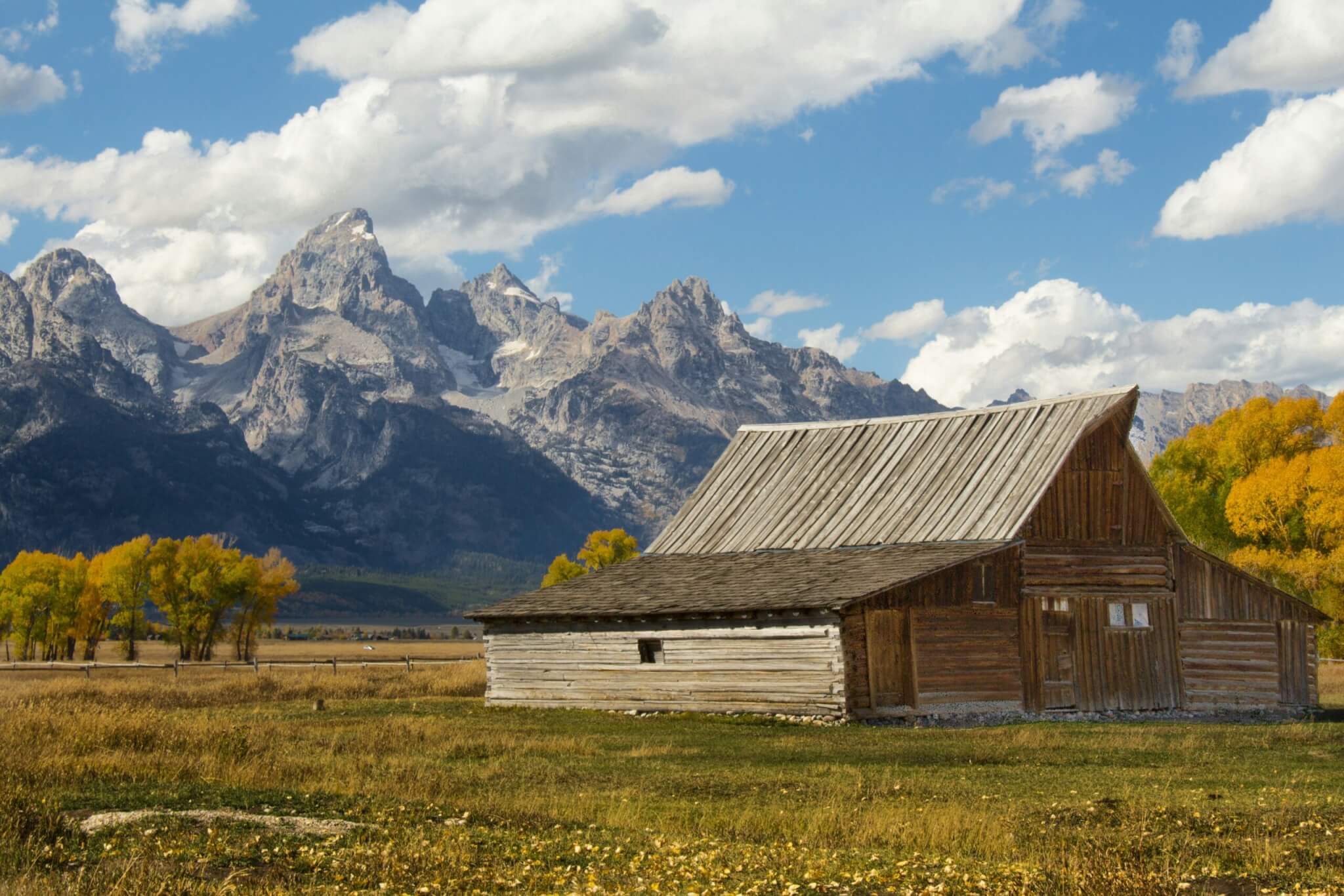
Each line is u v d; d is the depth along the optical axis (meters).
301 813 17.42
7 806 15.99
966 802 19.81
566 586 47.00
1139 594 43.22
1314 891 13.23
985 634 39.56
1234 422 87.81
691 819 18.58
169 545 137.75
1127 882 13.63
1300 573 72.56
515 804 19.34
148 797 18.30
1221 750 28.00
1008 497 42.09
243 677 54.88
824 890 13.45
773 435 53.25
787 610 37.28
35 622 135.75
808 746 29.67
